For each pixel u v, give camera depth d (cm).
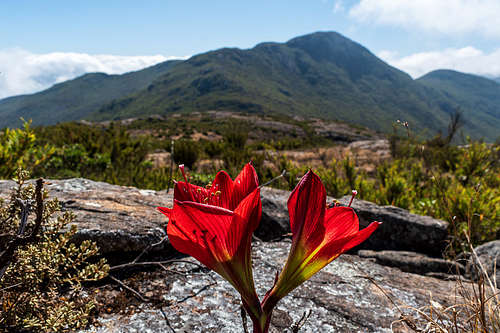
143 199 292
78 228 201
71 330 146
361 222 341
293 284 75
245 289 74
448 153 864
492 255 286
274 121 8556
